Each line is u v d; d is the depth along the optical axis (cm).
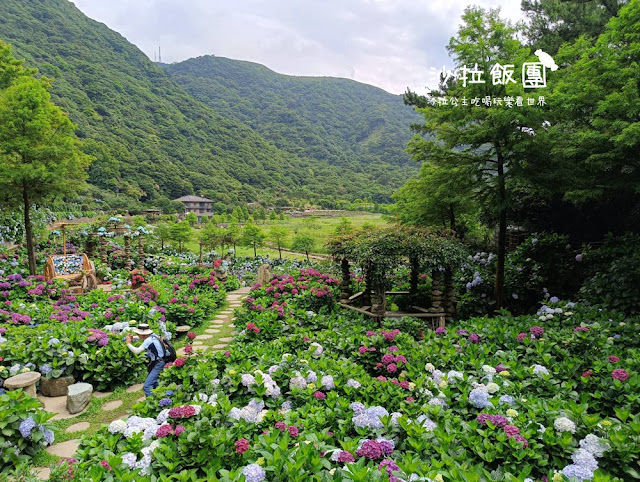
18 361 492
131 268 1523
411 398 346
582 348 437
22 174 989
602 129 638
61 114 1130
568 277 801
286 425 292
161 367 475
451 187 782
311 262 1756
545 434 272
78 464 272
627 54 570
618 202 879
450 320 696
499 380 374
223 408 319
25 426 341
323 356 472
